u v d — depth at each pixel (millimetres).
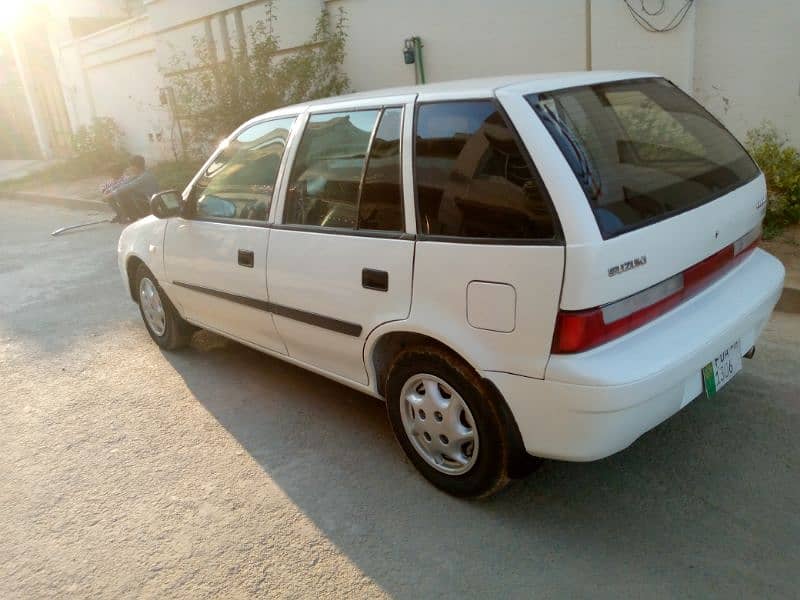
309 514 3168
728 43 6277
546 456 2699
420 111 2994
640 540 2787
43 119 20609
